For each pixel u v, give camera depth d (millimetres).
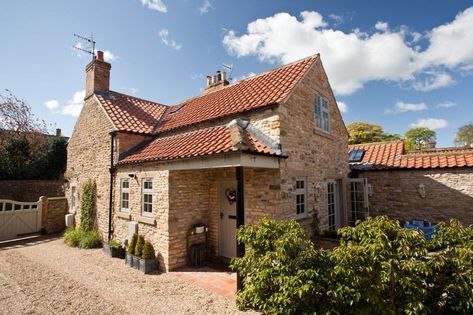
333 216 10625
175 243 7898
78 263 8523
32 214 13719
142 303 5676
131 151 10695
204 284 6656
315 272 3877
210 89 14406
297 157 8109
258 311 5211
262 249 4812
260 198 7363
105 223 10875
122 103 12945
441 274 3783
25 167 19641
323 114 10516
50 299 5906
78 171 13641
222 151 6148
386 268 3637
